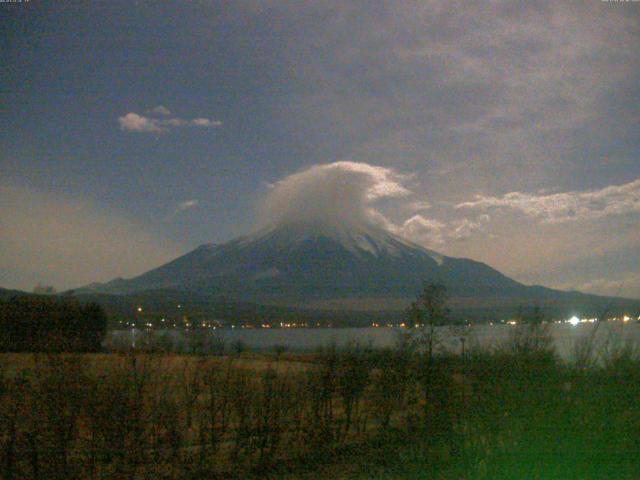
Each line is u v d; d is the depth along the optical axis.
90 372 11.33
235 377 12.92
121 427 10.69
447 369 14.09
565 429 10.93
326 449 12.96
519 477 9.96
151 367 12.76
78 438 11.06
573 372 11.73
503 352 12.43
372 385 14.97
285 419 13.20
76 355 11.30
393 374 14.81
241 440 12.37
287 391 13.13
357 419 14.77
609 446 10.54
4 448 10.05
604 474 9.82
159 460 11.59
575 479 9.73
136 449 10.90
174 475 11.11
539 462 10.41
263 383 12.68
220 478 11.16
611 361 11.73
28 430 10.16
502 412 11.66
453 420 13.05
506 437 11.16
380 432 14.41
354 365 14.48
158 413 11.72
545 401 11.38
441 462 11.48
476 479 10.09
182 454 12.04
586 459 10.31
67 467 10.26
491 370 12.18
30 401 10.28
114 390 10.86
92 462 10.51
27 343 20.52
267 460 12.14
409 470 11.34
